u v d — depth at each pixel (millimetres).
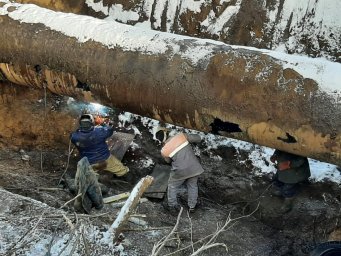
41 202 5418
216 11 8125
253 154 7219
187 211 6348
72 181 6332
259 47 7934
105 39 6133
